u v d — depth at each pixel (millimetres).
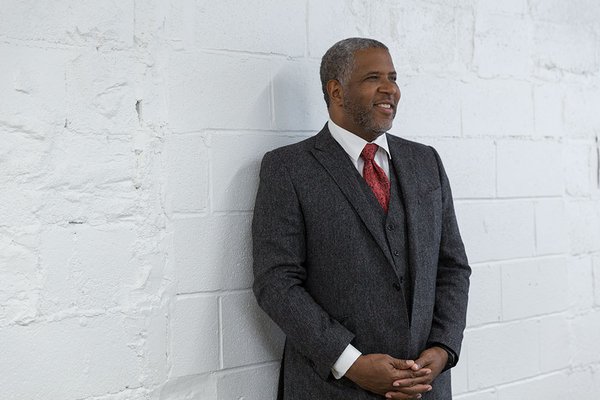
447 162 2176
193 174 1742
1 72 1506
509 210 2314
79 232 1595
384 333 1637
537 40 2393
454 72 2195
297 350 1714
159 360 1695
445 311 1763
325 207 1657
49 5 1559
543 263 2402
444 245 1823
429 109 2141
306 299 1624
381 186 1711
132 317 1658
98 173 1616
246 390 1825
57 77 1566
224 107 1787
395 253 1654
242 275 1816
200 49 1750
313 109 1940
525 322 2352
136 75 1665
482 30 2260
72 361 1585
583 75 2523
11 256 1520
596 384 2547
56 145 1567
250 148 1829
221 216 1783
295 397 1696
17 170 1525
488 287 2258
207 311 1763
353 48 1703
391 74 1711
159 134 1694
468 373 2207
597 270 2537
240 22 1812
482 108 2258
